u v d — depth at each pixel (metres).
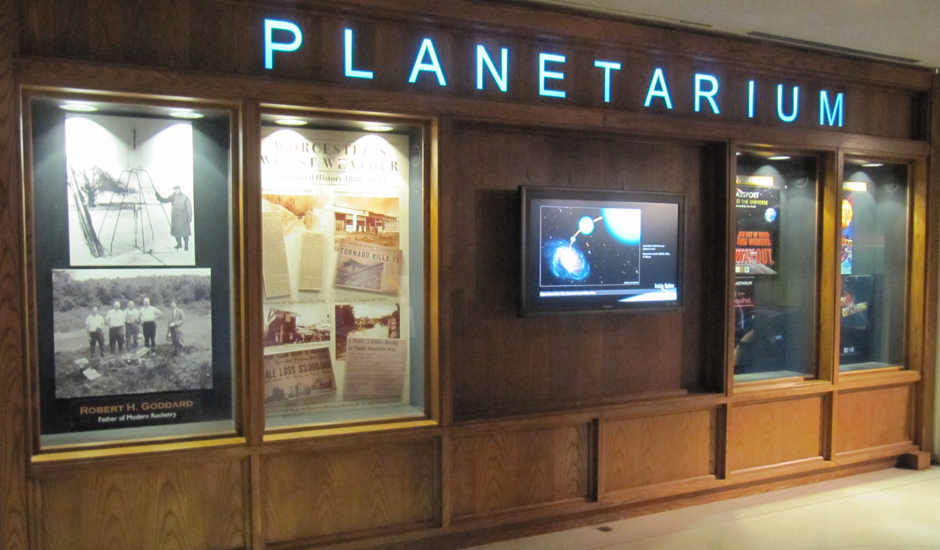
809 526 3.83
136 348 3.09
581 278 3.81
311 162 3.37
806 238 4.65
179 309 3.15
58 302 2.96
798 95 4.40
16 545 2.79
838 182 4.52
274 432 3.23
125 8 2.89
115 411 3.07
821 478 4.61
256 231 3.10
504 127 3.67
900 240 4.97
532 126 3.66
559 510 3.75
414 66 3.36
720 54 4.07
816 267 4.64
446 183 3.41
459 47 3.48
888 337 4.94
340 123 3.37
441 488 3.47
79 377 3.00
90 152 3.00
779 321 4.61
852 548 3.54
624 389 4.10
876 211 4.96
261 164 3.21
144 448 2.98
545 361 3.88
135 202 3.07
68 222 2.97
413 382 3.61
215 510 3.11
